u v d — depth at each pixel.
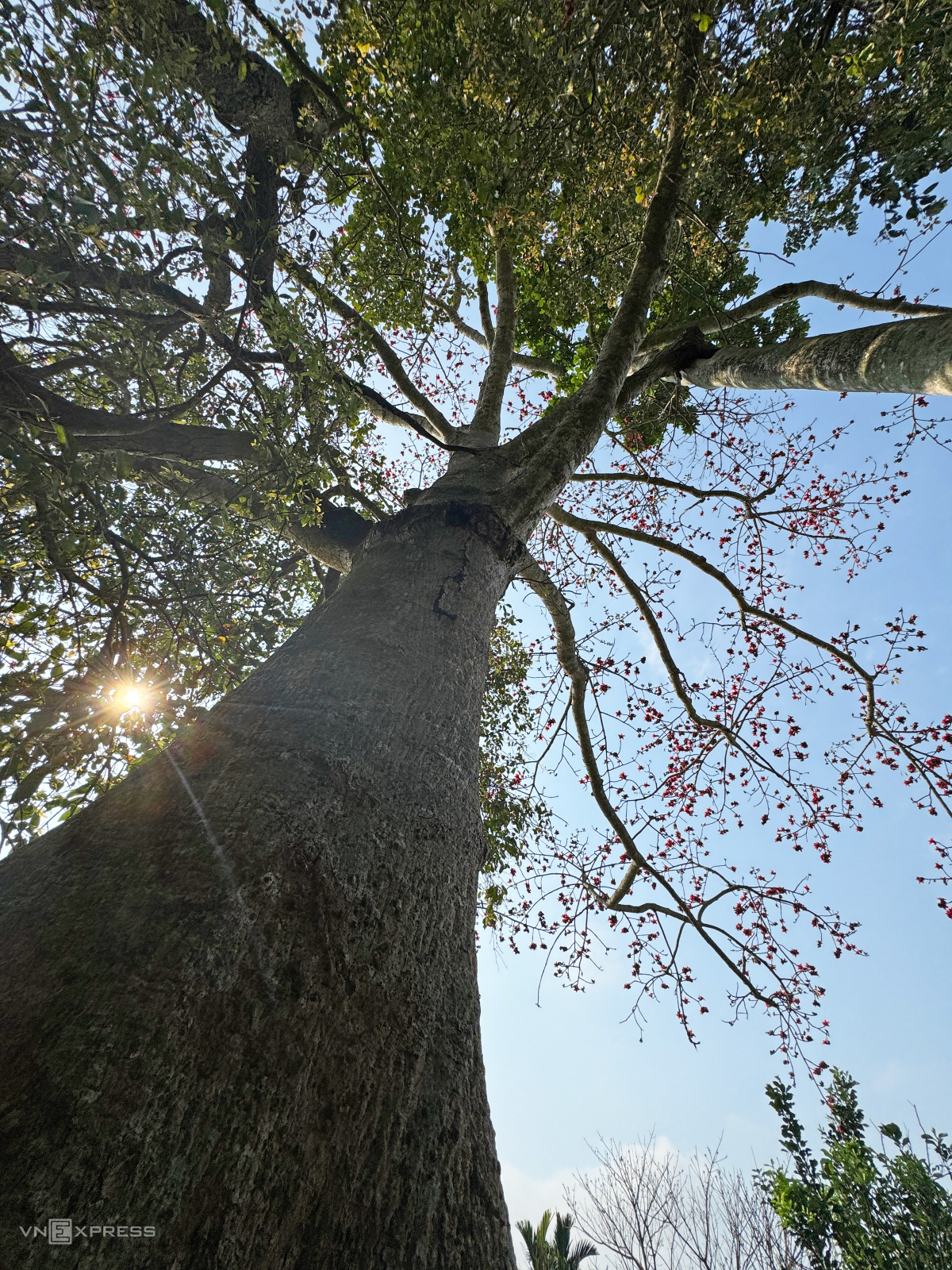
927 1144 10.38
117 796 1.66
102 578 3.84
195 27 3.54
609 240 6.54
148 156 2.74
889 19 4.00
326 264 4.21
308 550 4.35
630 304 4.89
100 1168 0.92
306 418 4.02
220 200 3.42
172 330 3.89
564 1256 9.80
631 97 4.58
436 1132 1.24
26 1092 0.98
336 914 1.45
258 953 1.28
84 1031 1.07
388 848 1.69
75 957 1.19
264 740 1.83
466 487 3.57
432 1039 1.39
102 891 1.34
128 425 3.54
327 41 4.41
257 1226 0.96
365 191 4.96
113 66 2.68
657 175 5.16
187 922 1.27
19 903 1.33
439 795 1.96
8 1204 0.85
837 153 5.79
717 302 7.63
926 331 3.72
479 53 3.89
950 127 5.18
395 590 2.72
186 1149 0.99
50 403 3.32
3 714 3.26
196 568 4.57
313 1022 1.24
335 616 2.57
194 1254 0.90
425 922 1.61
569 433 3.95
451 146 4.46
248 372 3.82
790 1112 10.98
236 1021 1.17
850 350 4.28
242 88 4.07
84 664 3.68
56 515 3.03
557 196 5.34
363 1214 1.06
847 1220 9.84
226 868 1.40
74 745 3.62
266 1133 1.06
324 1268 0.97
